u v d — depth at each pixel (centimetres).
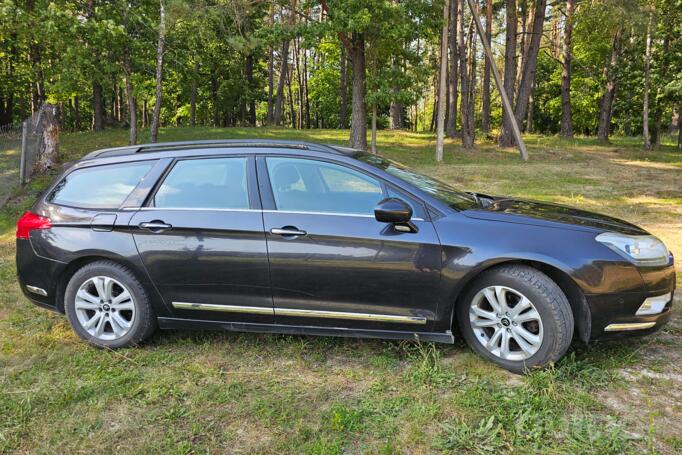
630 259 313
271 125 3450
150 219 364
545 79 4384
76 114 3888
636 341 371
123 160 389
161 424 281
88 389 316
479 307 338
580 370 323
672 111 2516
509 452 250
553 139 2673
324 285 343
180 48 1658
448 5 1800
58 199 391
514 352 330
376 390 311
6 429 277
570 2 2570
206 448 259
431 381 319
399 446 257
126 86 1568
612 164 1812
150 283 366
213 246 354
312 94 4653
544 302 311
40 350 376
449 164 1816
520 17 2995
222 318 366
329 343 379
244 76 3662
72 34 1395
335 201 350
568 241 318
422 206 341
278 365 349
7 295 504
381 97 1714
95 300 377
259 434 271
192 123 3425
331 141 2269
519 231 325
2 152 1261
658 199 1081
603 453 246
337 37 1867
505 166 1730
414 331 342
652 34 2209
